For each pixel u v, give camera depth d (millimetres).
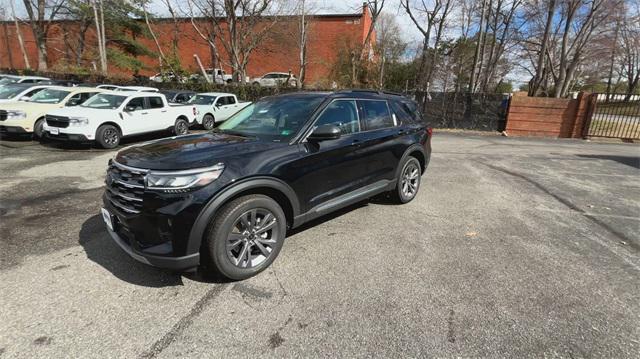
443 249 3660
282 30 24516
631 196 5809
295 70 30734
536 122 14492
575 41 17188
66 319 2465
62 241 3674
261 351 2205
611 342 2316
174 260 2668
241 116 4309
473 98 15297
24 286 2846
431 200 5352
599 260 3480
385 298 2771
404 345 2266
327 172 3658
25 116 9375
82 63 27422
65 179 6113
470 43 26078
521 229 4254
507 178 6906
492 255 3539
